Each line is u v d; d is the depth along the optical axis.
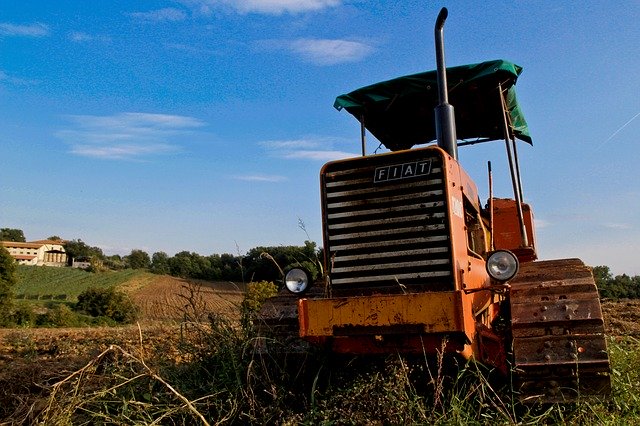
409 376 4.52
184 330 6.39
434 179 4.53
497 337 4.59
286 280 5.02
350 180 4.76
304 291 4.95
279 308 5.54
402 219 4.56
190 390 4.67
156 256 107.06
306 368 4.97
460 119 6.90
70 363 6.99
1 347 11.07
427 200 4.52
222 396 4.56
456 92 6.07
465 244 4.73
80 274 75.94
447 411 4.01
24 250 98.69
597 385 4.02
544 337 4.15
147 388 4.77
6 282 37.78
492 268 4.39
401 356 4.49
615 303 18.91
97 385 4.93
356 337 4.48
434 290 4.39
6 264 38.34
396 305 4.21
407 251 4.51
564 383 4.06
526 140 7.27
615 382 4.24
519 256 6.09
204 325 5.73
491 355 4.51
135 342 9.51
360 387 4.30
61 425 4.12
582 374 4.05
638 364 4.93
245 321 5.41
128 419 4.15
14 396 4.96
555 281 4.47
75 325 36.50
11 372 6.02
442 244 4.44
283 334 5.24
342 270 4.68
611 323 11.07
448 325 4.07
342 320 4.33
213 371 5.01
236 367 4.71
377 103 6.23
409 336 4.33
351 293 4.63
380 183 4.66
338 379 4.67
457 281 4.36
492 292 5.12
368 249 4.63
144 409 4.35
